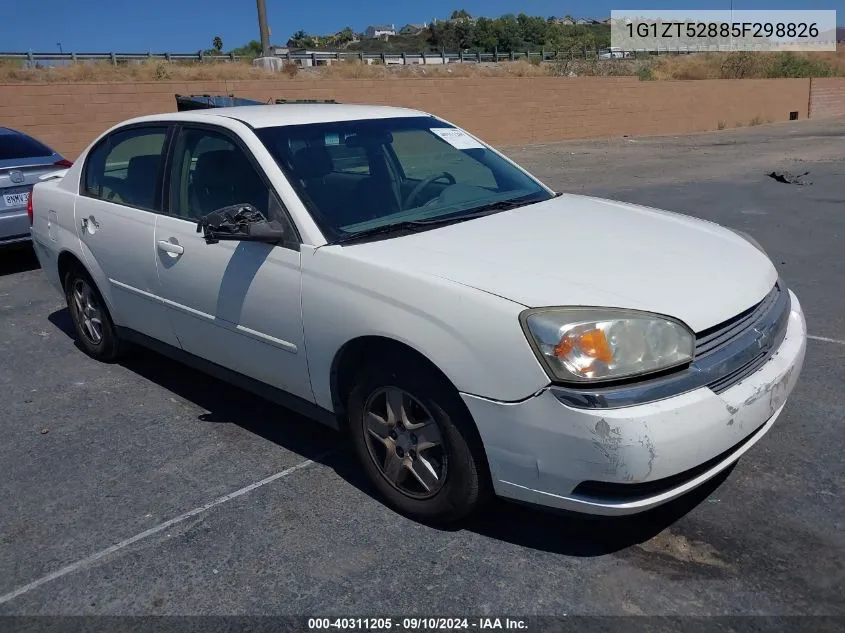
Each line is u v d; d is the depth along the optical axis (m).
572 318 2.75
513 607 2.82
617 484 2.72
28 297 7.25
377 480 3.49
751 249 3.67
